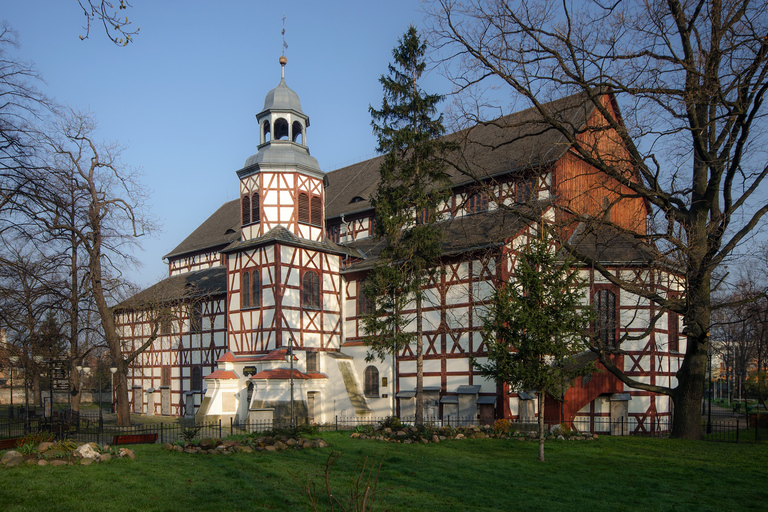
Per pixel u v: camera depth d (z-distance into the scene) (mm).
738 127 17875
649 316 26953
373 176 40375
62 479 11375
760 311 20859
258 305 31688
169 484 11562
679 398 21141
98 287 29016
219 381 29734
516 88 18781
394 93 25469
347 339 33344
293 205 32812
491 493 12305
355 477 13172
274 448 16547
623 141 19375
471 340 27094
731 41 17188
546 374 16000
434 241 24859
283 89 34906
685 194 18984
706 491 13047
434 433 20406
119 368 29312
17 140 13852
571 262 16922
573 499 12062
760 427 22547
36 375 26766
